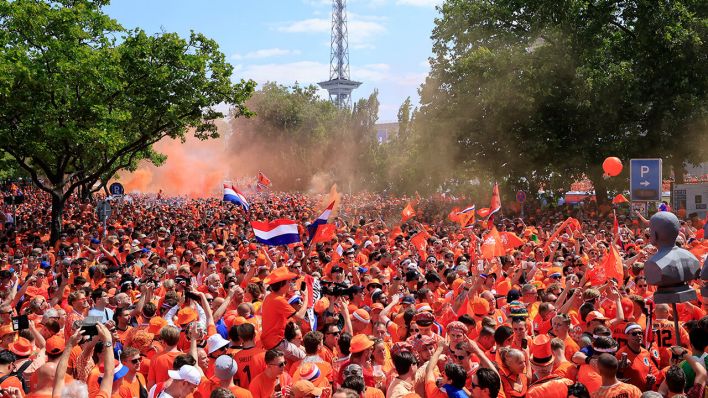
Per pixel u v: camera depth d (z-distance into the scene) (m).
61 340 9.03
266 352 8.18
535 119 45.91
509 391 8.04
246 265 15.55
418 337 8.88
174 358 8.34
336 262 16.55
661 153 44.56
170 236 25.73
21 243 26.42
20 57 27.34
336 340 9.38
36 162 30.48
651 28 42.62
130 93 31.47
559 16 45.22
